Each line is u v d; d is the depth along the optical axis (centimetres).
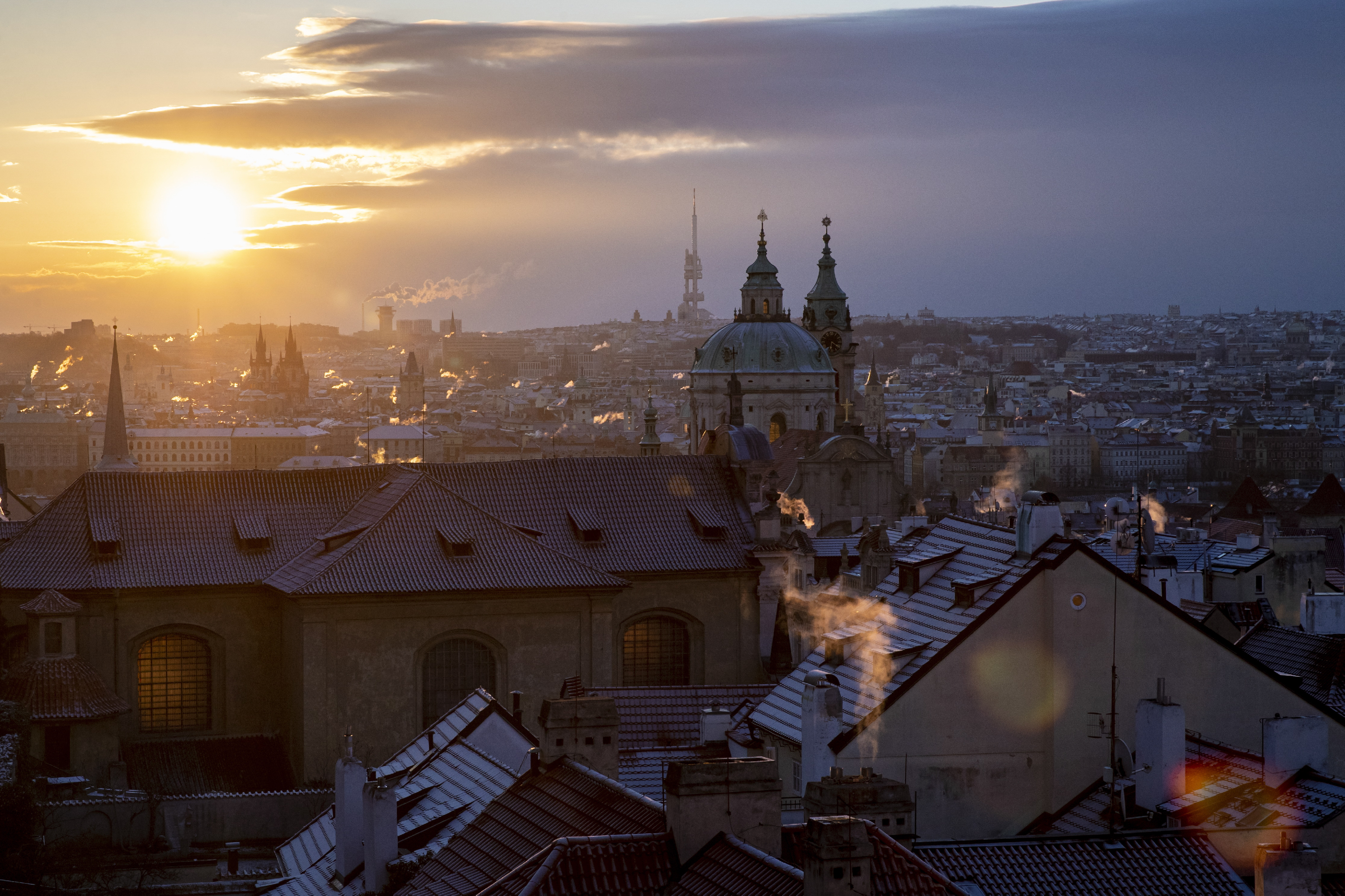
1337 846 6372
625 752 9069
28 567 12662
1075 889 5838
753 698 9994
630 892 4966
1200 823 6750
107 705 11850
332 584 12188
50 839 10494
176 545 13000
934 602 8519
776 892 4694
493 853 5747
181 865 10569
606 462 14362
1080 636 7850
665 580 13462
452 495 13212
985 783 7775
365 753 12300
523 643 12631
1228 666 7969
